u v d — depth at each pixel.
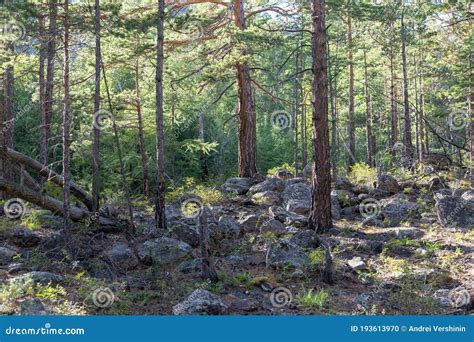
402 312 11.30
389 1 32.16
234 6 27.86
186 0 27.36
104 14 17.31
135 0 26.73
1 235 16.31
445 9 28.78
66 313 10.52
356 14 29.11
